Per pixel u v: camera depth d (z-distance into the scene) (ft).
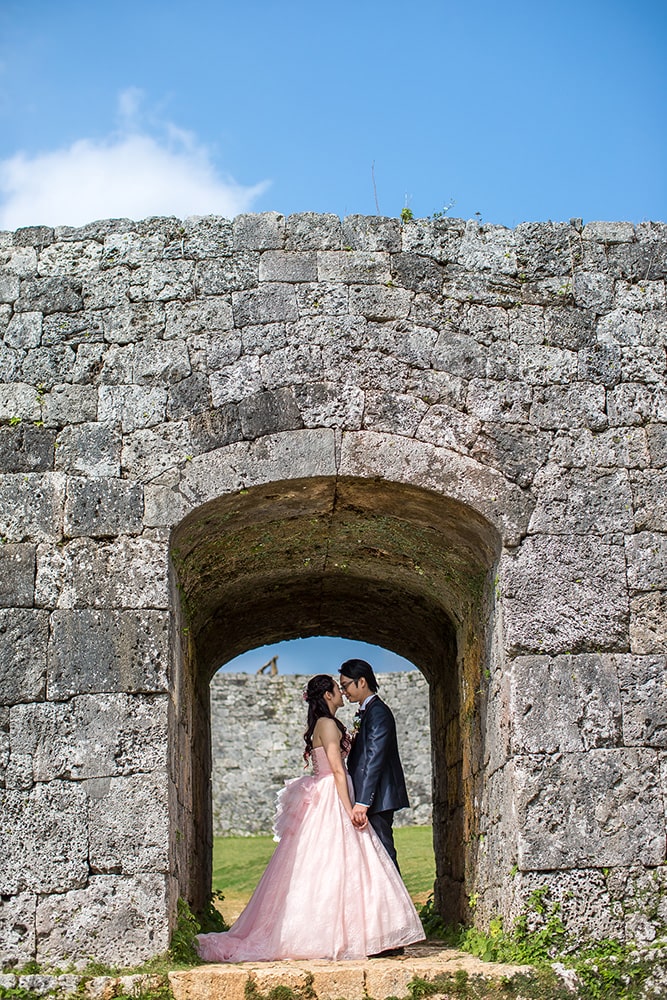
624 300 29.25
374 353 28.30
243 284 28.73
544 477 27.71
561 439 28.04
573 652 26.48
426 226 29.45
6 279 28.81
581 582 26.99
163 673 25.90
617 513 27.58
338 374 28.09
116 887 24.47
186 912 26.45
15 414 27.78
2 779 25.17
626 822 25.30
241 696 84.79
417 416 27.89
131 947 24.12
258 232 29.14
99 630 26.16
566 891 24.80
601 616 26.78
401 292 28.84
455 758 34.65
